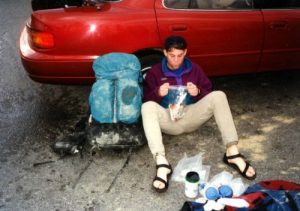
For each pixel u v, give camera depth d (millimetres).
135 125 3414
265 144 3623
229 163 3291
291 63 4254
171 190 3094
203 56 3910
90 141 3367
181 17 3725
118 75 3375
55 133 3814
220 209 2592
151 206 2955
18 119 4039
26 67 3871
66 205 2971
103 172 3303
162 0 3742
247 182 3152
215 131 3818
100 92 3322
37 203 2992
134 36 3705
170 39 3137
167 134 3760
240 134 3768
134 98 3316
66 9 3736
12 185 3168
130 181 3205
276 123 3930
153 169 3332
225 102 3227
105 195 3064
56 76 3830
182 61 3277
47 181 3209
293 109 4164
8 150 3578
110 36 3668
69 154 3484
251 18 3871
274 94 4441
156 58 3932
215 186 2977
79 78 3854
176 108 3287
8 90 4602
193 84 3219
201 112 3322
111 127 3348
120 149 3496
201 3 3795
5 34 6160
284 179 3197
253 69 4168
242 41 3934
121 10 3707
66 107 4254
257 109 4164
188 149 3576
